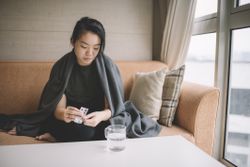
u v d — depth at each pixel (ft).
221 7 5.51
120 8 7.57
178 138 3.55
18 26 6.98
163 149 3.14
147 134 4.80
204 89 5.21
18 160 2.81
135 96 5.92
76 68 4.94
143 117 5.18
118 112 4.76
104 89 4.75
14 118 5.36
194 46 7.01
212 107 5.10
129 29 7.70
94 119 4.00
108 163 2.74
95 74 4.94
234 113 5.76
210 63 6.31
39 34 7.14
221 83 5.77
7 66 6.17
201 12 6.63
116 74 5.17
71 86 4.93
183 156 2.94
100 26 4.30
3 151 3.07
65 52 7.37
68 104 4.94
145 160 2.82
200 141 5.16
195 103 5.09
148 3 7.75
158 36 8.37
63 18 7.23
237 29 5.45
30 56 7.16
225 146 5.95
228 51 5.64
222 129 5.88
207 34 6.36
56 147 3.21
